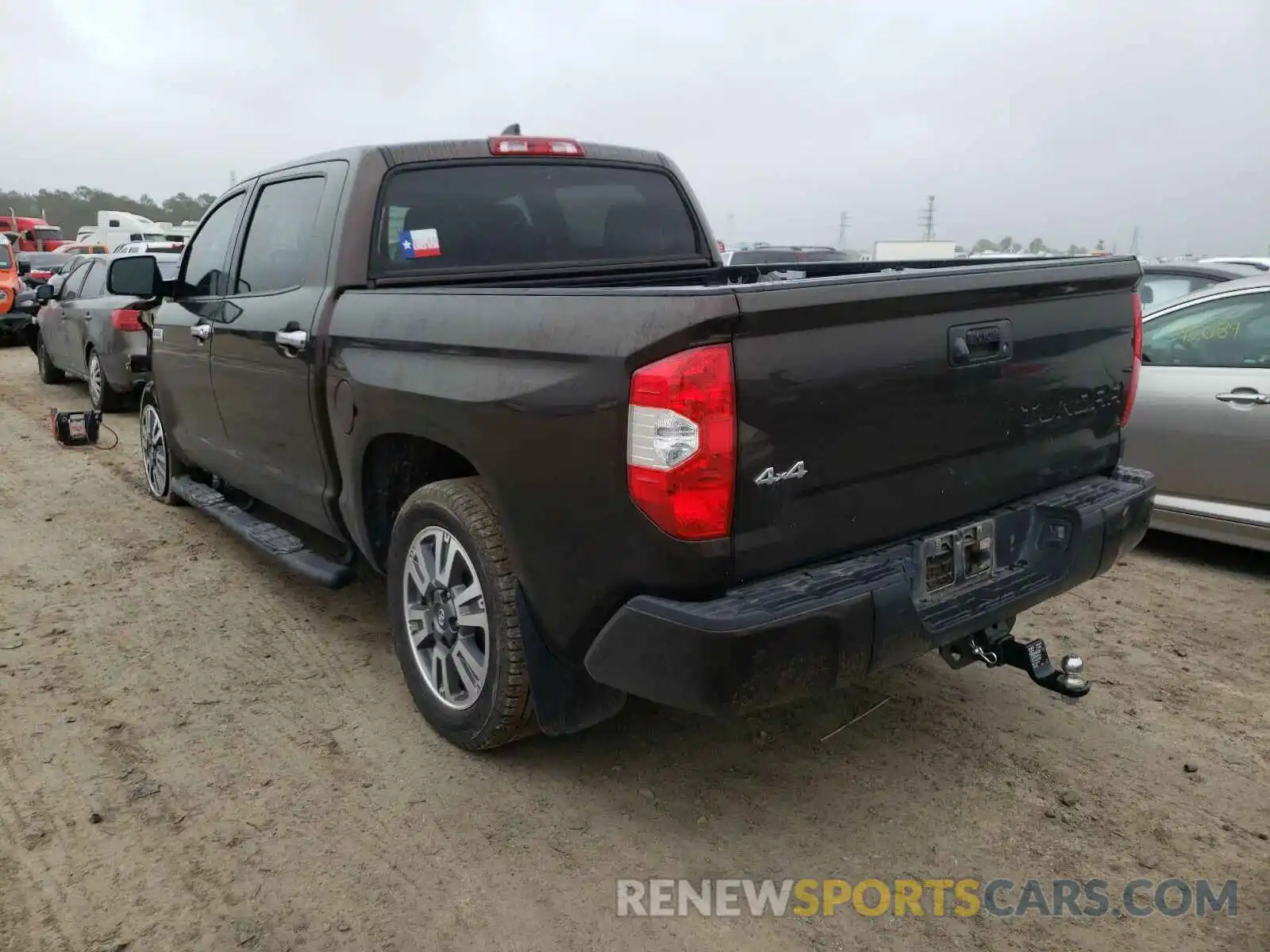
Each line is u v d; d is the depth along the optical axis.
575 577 2.61
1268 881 2.64
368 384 3.28
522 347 2.63
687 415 2.25
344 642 4.18
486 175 3.95
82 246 33.28
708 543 2.32
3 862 2.70
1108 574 5.07
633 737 3.39
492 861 2.72
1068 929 2.47
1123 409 3.45
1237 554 5.39
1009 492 3.05
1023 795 3.04
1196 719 3.53
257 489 4.55
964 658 3.04
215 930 2.44
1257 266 10.90
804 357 2.39
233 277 4.56
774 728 3.46
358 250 3.61
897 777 3.14
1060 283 3.01
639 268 4.44
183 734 3.40
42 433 8.94
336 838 2.81
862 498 2.60
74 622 4.39
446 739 3.32
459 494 3.04
